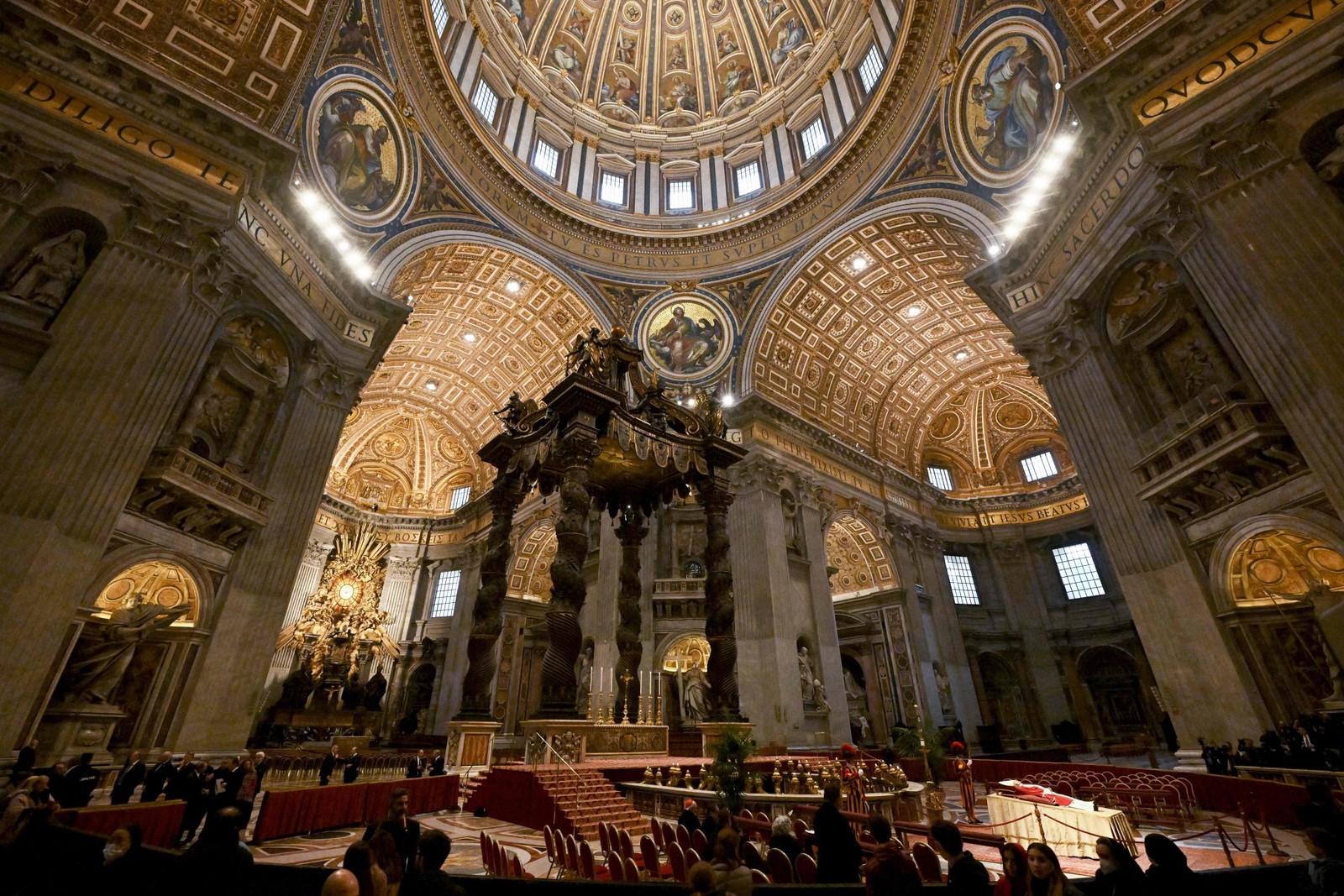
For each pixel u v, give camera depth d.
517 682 24.42
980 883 3.08
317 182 14.04
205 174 11.05
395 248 16.84
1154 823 8.73
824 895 3.14
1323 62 8.72
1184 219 9.79
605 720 13.96
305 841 7.48
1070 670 24.69
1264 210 8.88
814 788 8.43
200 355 10.70
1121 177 11.05
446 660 25.81
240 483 11.30
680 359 22.70
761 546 18.97
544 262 20.77
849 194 19.88
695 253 22.80
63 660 8.56
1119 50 10.52
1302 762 7.87
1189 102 9.85
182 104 10.95
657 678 18.14
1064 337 12.79
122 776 7.36
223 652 10.80
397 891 3.19
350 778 10.98
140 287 9.87
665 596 19.34
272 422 12.62
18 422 8.47
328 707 23.45
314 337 13.55
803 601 19.41
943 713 21.39
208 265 10.86
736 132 25.28
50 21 9.81
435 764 10.45
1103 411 11.90
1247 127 9.19
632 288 22.22
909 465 27.86
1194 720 9.83
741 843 4.68
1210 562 10.02
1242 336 8.99
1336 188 8.57
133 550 9.64
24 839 4.27
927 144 17.30
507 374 25.44
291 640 24.56
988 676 25.69
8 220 9.11
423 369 25.88
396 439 29.66
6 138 9.18
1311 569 9.21
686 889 3.11
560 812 7.89
